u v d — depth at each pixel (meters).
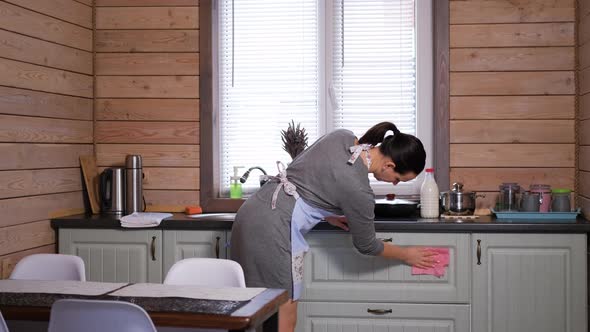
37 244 3.62
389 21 4.14
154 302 2.16
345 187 3.01
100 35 4.18
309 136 4.20
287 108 4.22
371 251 3.23
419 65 4.07
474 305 3.47
